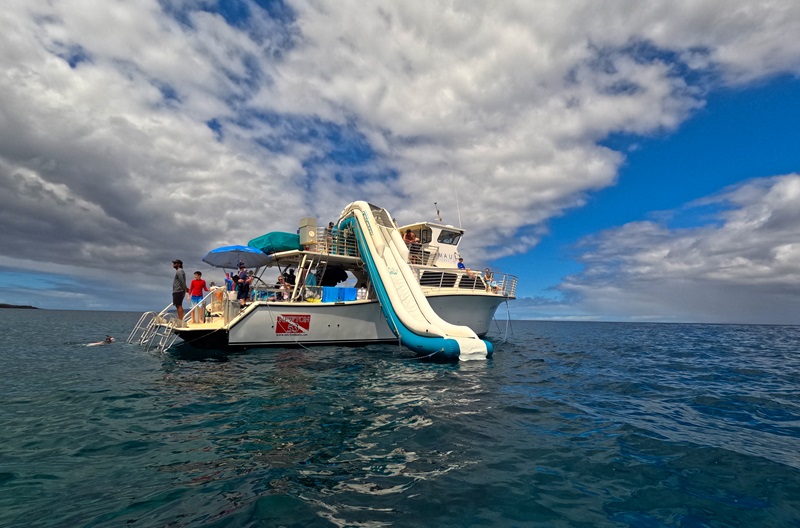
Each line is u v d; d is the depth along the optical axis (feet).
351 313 47.26
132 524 8.99
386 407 20.16
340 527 8.87
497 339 75.92
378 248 48.34
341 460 13.07
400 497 10.44
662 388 27.12
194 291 46.09
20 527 8.83
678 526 9.31
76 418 17.97
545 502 10.34
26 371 30.76
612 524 9.33
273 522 9.05
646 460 13.46
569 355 48.29
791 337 112.37
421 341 39.42
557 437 15.79
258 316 42.52
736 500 10.72
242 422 17.42
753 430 17.33
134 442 14.82
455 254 60.44
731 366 40.55
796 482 11.87
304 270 50.31
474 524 9.14
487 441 15.14
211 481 11.37
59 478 11.60
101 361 36.19
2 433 15.79
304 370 31.35
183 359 37.17
